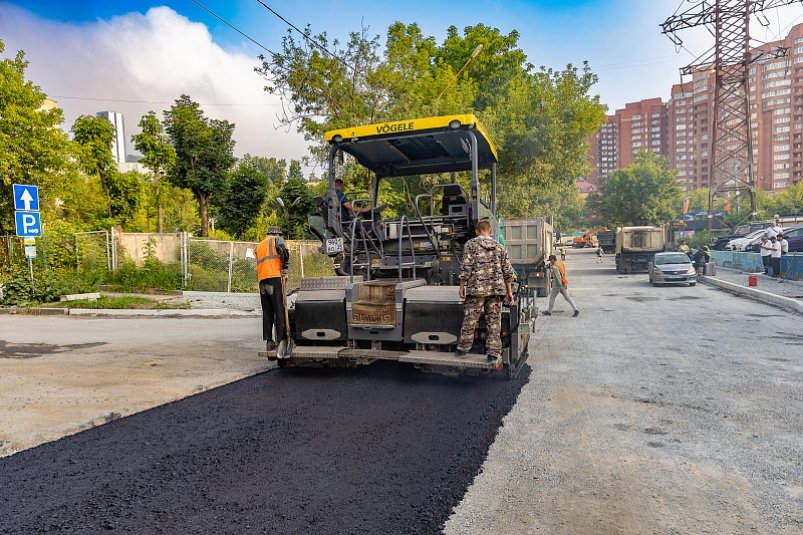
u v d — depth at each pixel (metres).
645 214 61.56
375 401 5.80
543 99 27.94
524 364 7.73
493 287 6.02
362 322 6.51
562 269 13.88
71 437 4.59
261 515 3.28
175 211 47.72
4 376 6.64
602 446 4.54
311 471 3.94
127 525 3.14
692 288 21.53
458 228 7.33
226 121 38.59
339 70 20.75
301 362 7.05
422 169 8.70
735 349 9.07
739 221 47.78
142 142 35.94
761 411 5.55
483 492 3.65
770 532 3.14
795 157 108.44
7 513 3.26
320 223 7.70
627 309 15.25
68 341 9.57
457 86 26.05
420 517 3.29
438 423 5.09
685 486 3.77
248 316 14.66
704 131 120.88
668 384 6.67
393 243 7.57
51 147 21.36
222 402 5.71
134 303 15.20
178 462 4.07
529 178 29.05
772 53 38.00
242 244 21.09
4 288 15.38
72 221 29.47
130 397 5.75
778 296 15.71
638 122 143.50
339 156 7.77
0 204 20.36
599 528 3.19
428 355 6.20
